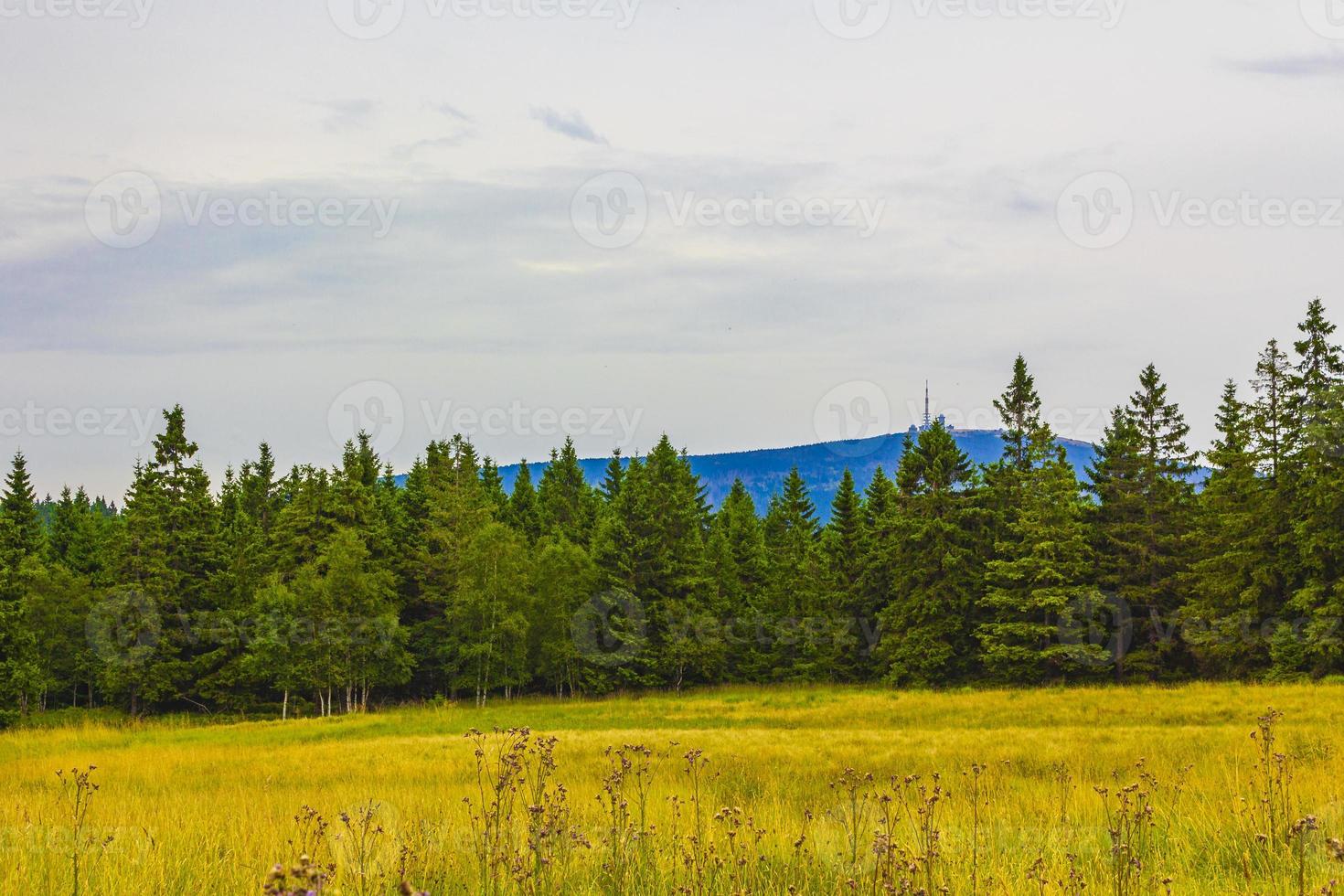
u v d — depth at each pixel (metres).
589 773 20.61
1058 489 54.72
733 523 77.38
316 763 28.30
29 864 9.55
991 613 57.69
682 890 7.83
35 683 52.81
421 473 80.81
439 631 65.88
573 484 95.12
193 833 11.97
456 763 25.73
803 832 9.12
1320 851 9.00
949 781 18.53
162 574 58.38
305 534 65.38
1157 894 7.84
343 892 8.03
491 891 8.23
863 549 67.88
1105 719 34.09
